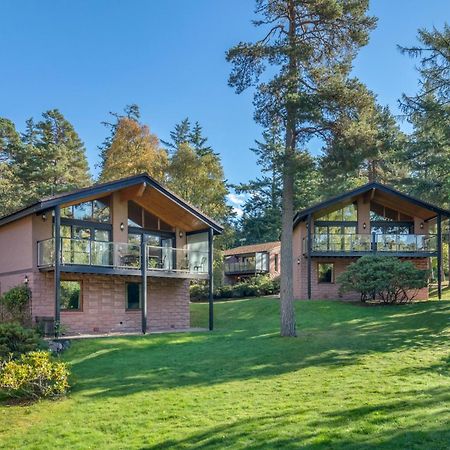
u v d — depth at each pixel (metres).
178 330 21.38
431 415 8.02
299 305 25.23
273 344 15.98
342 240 29.03
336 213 30.45
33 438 8.88
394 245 29.06
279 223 53.72
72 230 20.80
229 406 9.73
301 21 18.05
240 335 18.69
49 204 18.36
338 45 18.05
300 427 8.02
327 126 17.88
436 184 26.22
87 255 19.48
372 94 17.58
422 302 25.45
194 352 15.32
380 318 21.14
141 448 7.99
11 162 40.81
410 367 12.04
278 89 17.41
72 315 20.33
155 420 9.29
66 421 9.59
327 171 18.12
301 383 11.07
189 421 9.07
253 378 11.84
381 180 39.94
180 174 35.00
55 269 18.19
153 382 11.98
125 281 22.16
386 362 12.71
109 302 21.53
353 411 8.59
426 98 25.28
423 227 30.55
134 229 22.70
